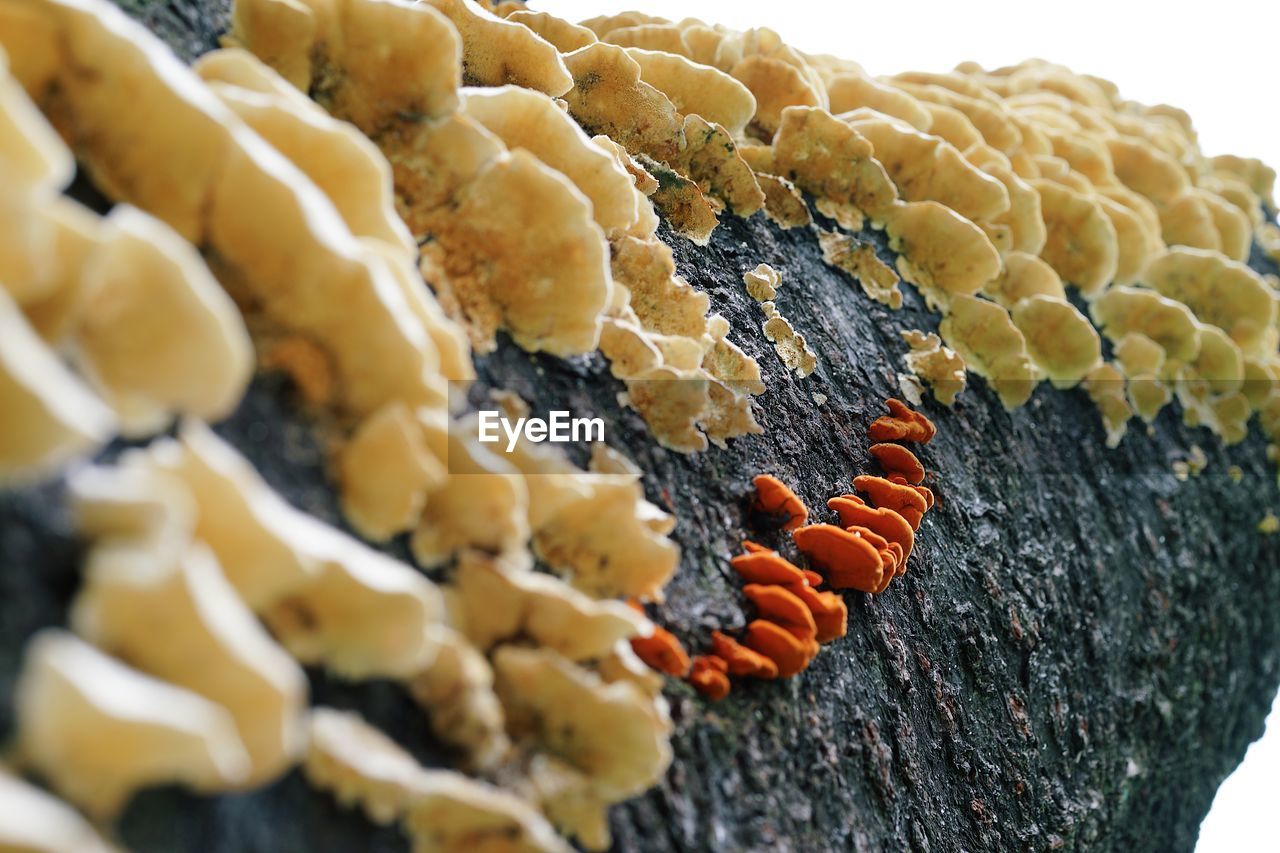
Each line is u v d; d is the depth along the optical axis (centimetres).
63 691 30
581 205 45
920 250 64
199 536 36
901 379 61
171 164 39
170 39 43
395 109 45
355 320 39
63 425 30
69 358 35
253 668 34
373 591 38
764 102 63
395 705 40
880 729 51
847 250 63
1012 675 60
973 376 66
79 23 38
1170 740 75
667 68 58
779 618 47
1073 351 70
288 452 40
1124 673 70
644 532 44
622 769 41
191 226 39
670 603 47
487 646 41
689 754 45
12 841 26
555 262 46
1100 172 85
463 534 41
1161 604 73
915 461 57
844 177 63
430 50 44
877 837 49
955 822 54
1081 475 70
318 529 38
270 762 35
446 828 39
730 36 65
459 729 40
